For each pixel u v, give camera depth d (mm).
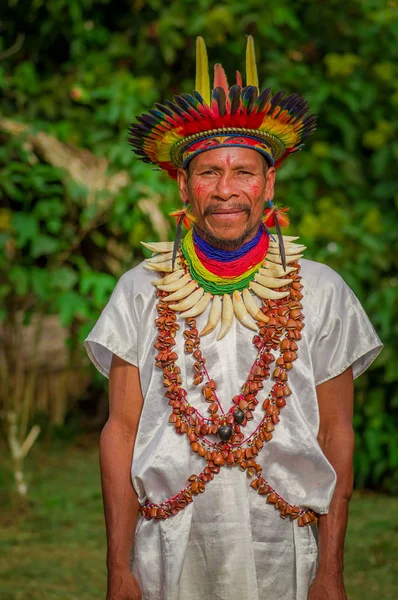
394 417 6059
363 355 2498
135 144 2625
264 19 6797
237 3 6816
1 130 5973
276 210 2557
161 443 2422
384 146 6492
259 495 2398
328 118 6746
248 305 2482
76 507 5703
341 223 6176
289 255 2555
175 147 2529
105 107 6566
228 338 2482
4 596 4168
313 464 2379
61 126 6422
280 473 2408
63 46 7297
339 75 6734
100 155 6238
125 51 7020
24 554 4816
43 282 5840
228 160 2424
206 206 2436
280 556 2393
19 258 6117
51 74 7254
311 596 2344
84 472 6555
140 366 2521
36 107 6734
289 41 7082
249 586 2361
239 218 2424
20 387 6043
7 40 7164
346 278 5992
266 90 2371
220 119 2416
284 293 2479
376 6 6996
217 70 2639
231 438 2398
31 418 7070
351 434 2445
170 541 2391
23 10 7051
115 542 2424
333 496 2395
